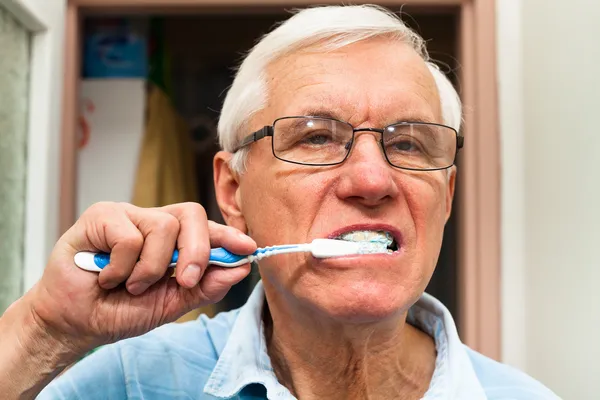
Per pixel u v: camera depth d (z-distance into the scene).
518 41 1.26
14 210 1.05
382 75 0.67
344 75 0.66
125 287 0.56
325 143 0.66
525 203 1.21
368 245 0.61
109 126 1.45
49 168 1.12
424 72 0.70
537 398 0.71
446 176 0.74
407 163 0.66
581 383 0.93
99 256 0.55
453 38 1.79
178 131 1.74
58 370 0.58
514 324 1.22
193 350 0.80
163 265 0.53
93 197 1.42
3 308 1.00
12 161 1.04
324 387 0.72
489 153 1.25
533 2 1.18
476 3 1.28
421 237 0.65
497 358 1.23
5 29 1.01
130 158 1.44
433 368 0.76
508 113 1.25
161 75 1.61
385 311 0.60
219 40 1.99
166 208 0.56
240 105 0.74
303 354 0.71
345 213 0.63
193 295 0.58
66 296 0.54
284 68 0.69
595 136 0.89
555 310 1.05
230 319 0.86
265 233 0.68
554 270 1.05
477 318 1.26
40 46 1.11
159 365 0.77
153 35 1.59
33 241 1.08
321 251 0.60
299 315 0.69
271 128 0.67
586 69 0.92
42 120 1.11
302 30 0.68
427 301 0.82
